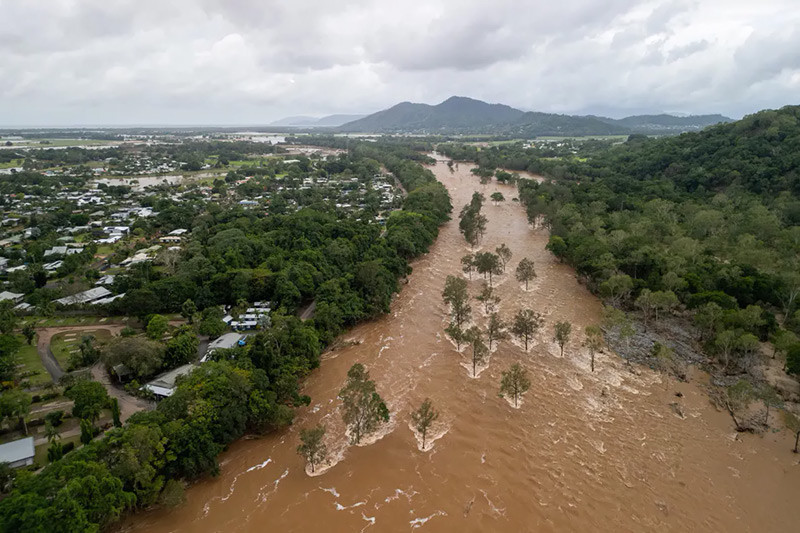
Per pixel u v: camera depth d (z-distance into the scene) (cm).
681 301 9600
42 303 9369
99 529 4559
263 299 9981
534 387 7281
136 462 4744
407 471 5675
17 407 5647
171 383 6675
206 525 4909
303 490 5388
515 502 5172
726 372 7456
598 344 8200
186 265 10544
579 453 5881
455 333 8331
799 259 10706
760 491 5228
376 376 7712
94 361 7450
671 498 5162
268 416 6125
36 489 4169
